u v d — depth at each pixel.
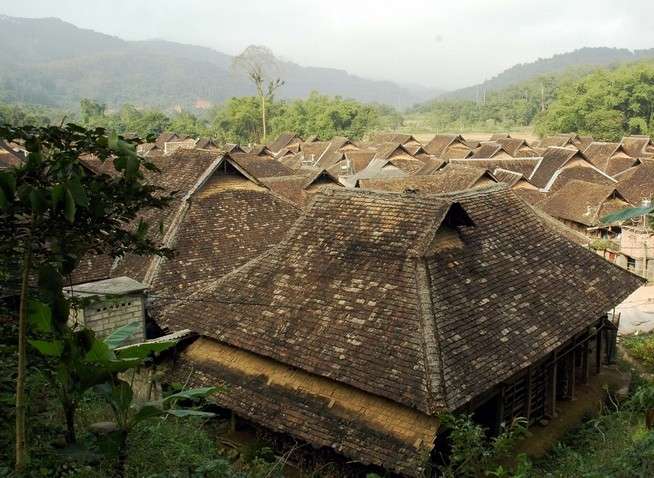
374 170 49.09
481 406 12.31
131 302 13.02
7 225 5.14
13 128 4.94
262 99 92.31
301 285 12.84
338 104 94.06
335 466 10.47
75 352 5.48
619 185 39.22
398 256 12.31
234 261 17.53
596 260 15.87
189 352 13.19
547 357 13.55
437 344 10.41
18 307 6.11
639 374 17.31
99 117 88.44
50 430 6.14
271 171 39.09
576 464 9.45
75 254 5.51
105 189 5.37
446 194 15.00
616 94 82.62
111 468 6.02
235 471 7.65
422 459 9.30
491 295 12.36
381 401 10.48
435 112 156.25
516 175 40.81
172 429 7.87
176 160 20.36
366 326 11.23
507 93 158.25
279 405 11.20
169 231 17.52
